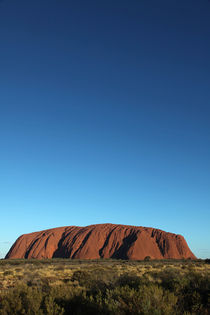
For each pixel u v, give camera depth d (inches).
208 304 333.4
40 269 1467.8
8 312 290.4
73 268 1496.1
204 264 1918.1
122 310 273.0
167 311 267.7
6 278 973.8
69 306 311.3
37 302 303.0
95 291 420.5
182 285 403.9
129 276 491.5
